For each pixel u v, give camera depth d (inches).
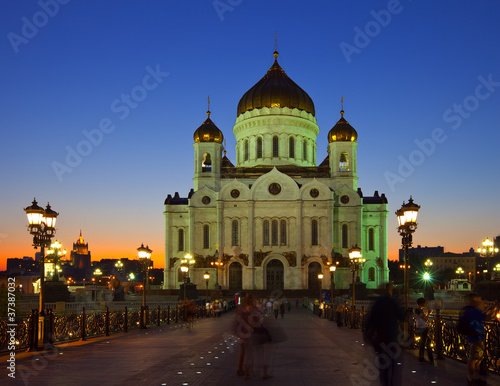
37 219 865.5
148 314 1417.3
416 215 912.3
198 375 584.7
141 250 1401.3
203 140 3878.0
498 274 2824.8
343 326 1445.6
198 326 1439.5
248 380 556.1
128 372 604.1
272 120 4030.5
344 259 3595.0
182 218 3774.6
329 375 587.5
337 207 3666.3
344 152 3789.4
